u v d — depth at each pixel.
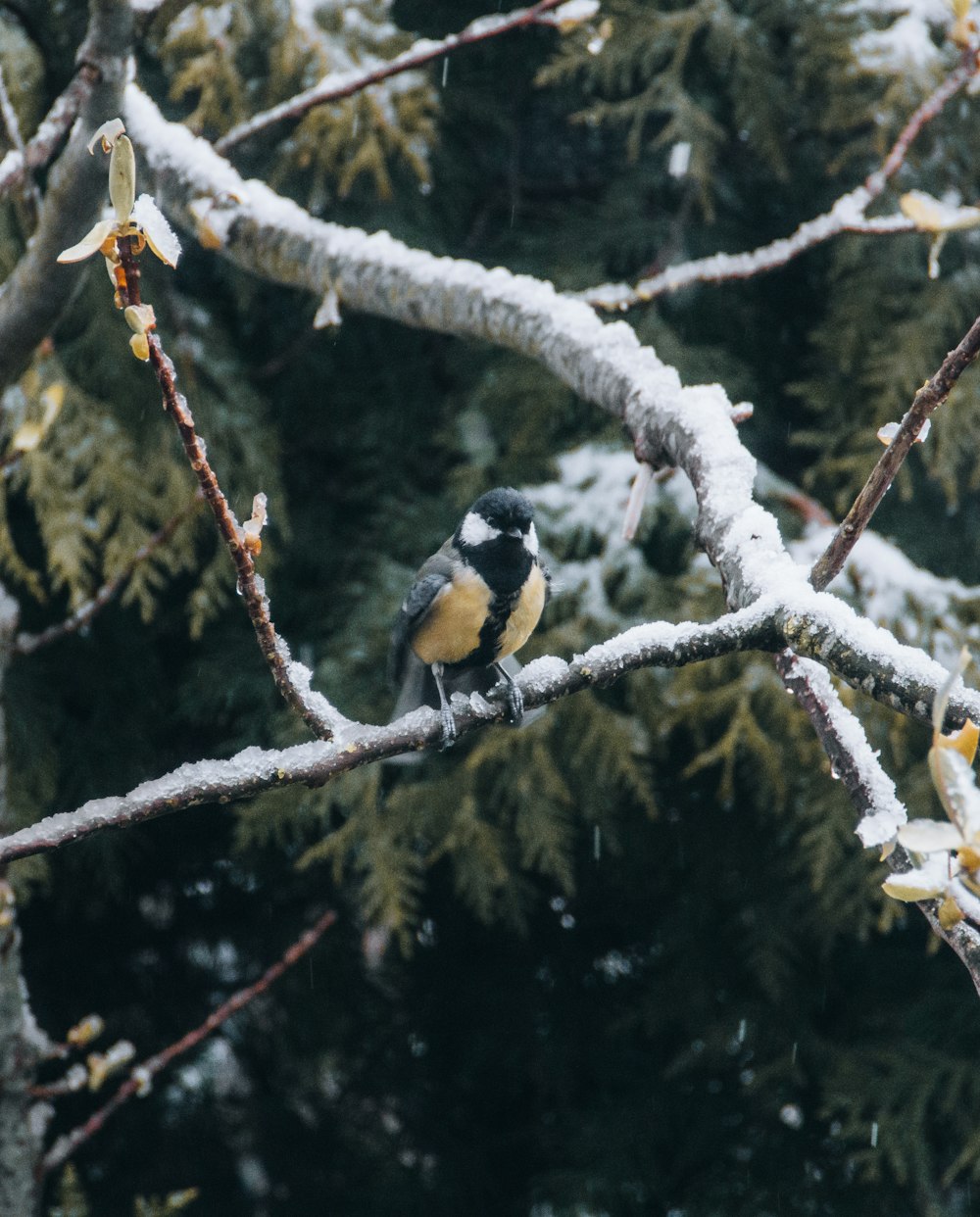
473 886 9.59
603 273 10.86
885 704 3.48
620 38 10.38
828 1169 10.41
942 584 9.23
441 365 11.68
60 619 10.54
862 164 10.84
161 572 10.73
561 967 12.25
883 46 9.97
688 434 4.72
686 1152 10.66
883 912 8.98
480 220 11.73
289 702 3.71
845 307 10.26
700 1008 10.47
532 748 9.27
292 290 11.52
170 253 2.79
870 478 3.54
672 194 11.45
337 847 9.42
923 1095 9.59
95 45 5.37
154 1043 11.95
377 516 10.77
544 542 9.77
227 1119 12.10
